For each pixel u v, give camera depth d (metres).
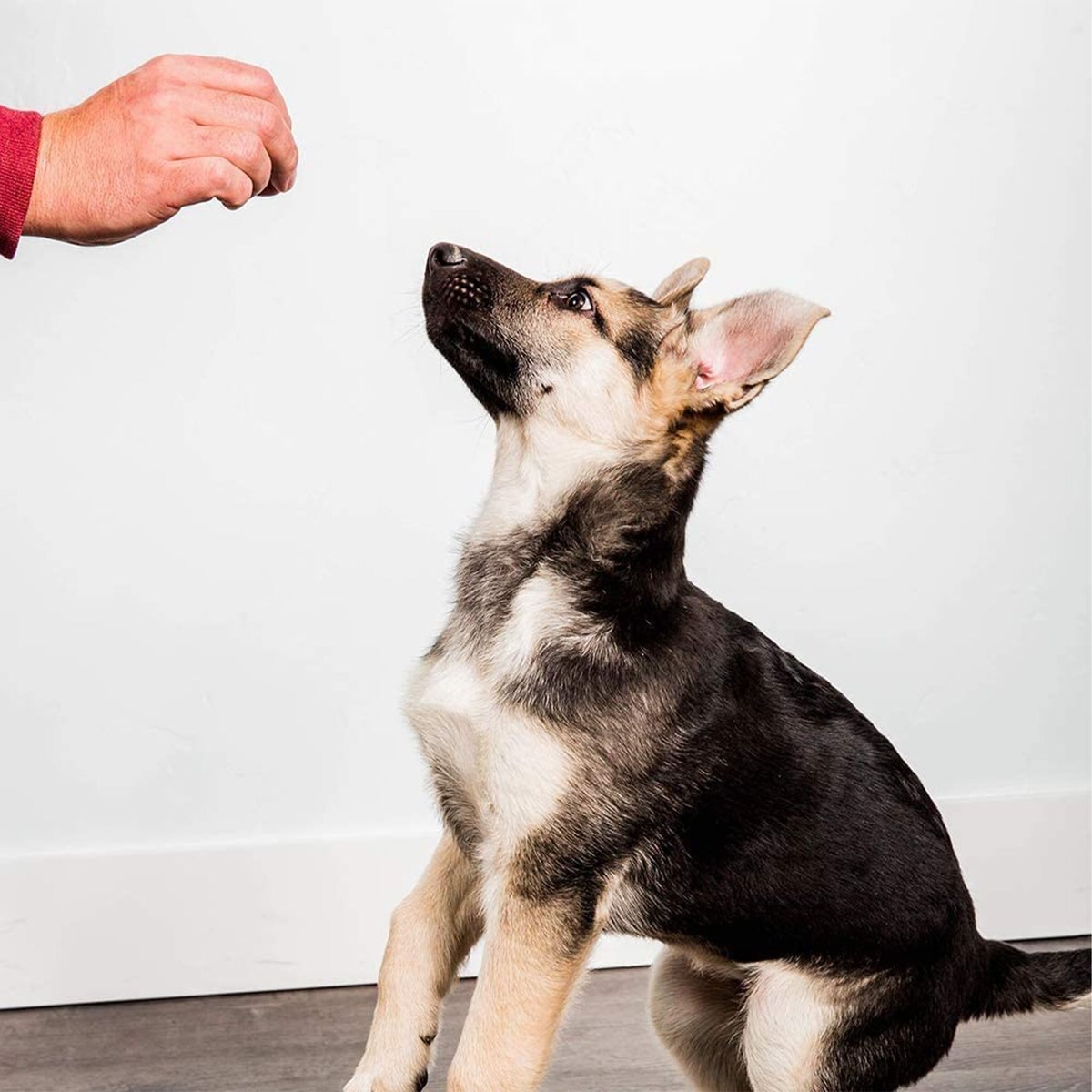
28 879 3.38
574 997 2.33
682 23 3.53
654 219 3.55
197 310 3.44
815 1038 2.38
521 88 3.49
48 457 3.41
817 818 2.38
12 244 1.91
